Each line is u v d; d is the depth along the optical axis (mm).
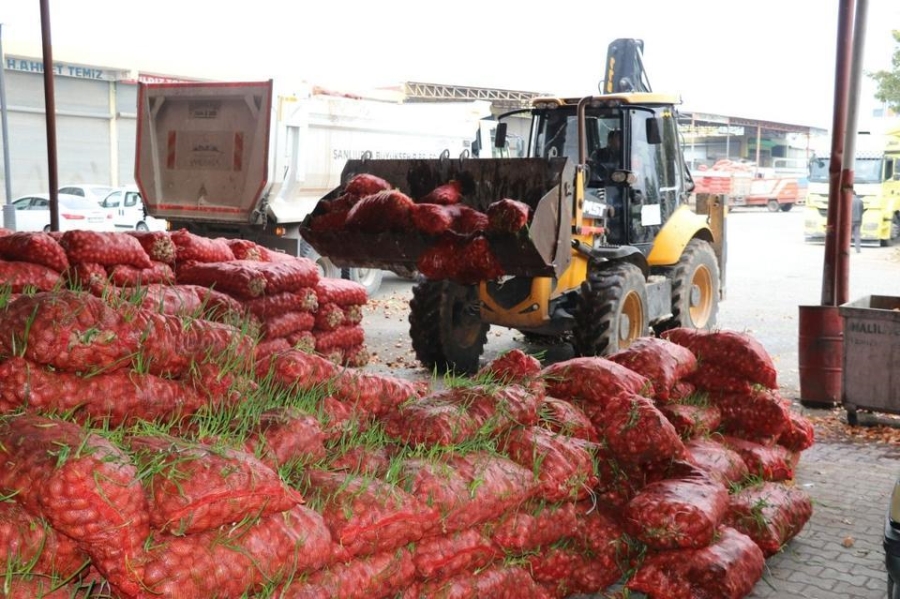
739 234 31641
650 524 4117
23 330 3010
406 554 3393
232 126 12828
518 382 4730
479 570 3713
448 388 4566
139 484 2639
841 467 6723
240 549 2811
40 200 21984
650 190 10219
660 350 5316
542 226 7215
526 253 7148
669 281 10344
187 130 13133
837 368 8375
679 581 4074
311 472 3404
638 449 4500
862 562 4973
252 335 5707
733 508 4789
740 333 5773
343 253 8016
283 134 12797
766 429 5531
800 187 47406
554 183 7551
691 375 5734
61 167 29188
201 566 2705
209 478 2773
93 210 22188
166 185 13383
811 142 59438
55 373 3086
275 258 8367
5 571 2479
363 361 8898
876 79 29625
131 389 3244
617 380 4797
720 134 53969
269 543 2887
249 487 2840
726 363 5629
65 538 2625
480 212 7652
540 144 10258
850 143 8719
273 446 3408
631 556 4371
